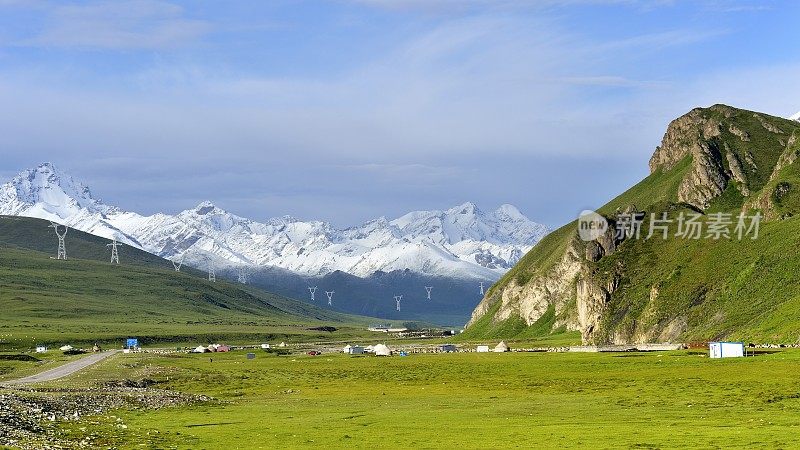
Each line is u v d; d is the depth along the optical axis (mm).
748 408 130250
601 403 146250
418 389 186000
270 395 176625
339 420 127438
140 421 124562
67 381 196750
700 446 93000
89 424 114000
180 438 106562
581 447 94938
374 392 180750
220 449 97375
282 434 111188
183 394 172375
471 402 154500
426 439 105188
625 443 97000
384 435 109312
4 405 120438
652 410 132875
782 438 96250
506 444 99438
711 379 172500
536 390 175250
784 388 151875
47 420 113375
